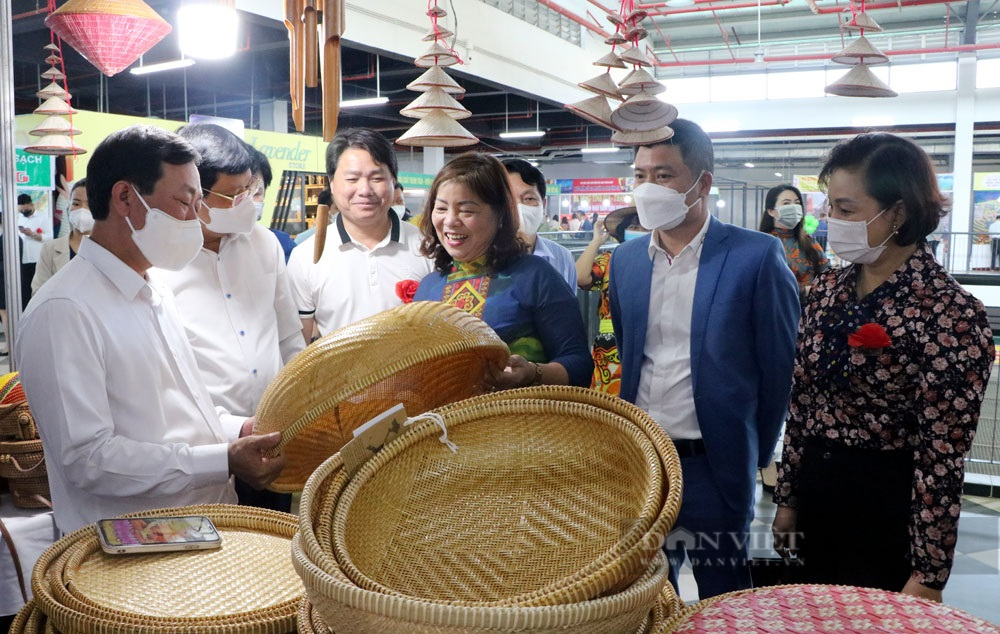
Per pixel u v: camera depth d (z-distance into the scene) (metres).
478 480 1.14
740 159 21.50
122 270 1.60
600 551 1.01
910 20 16.11
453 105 3.70
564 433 1.15
